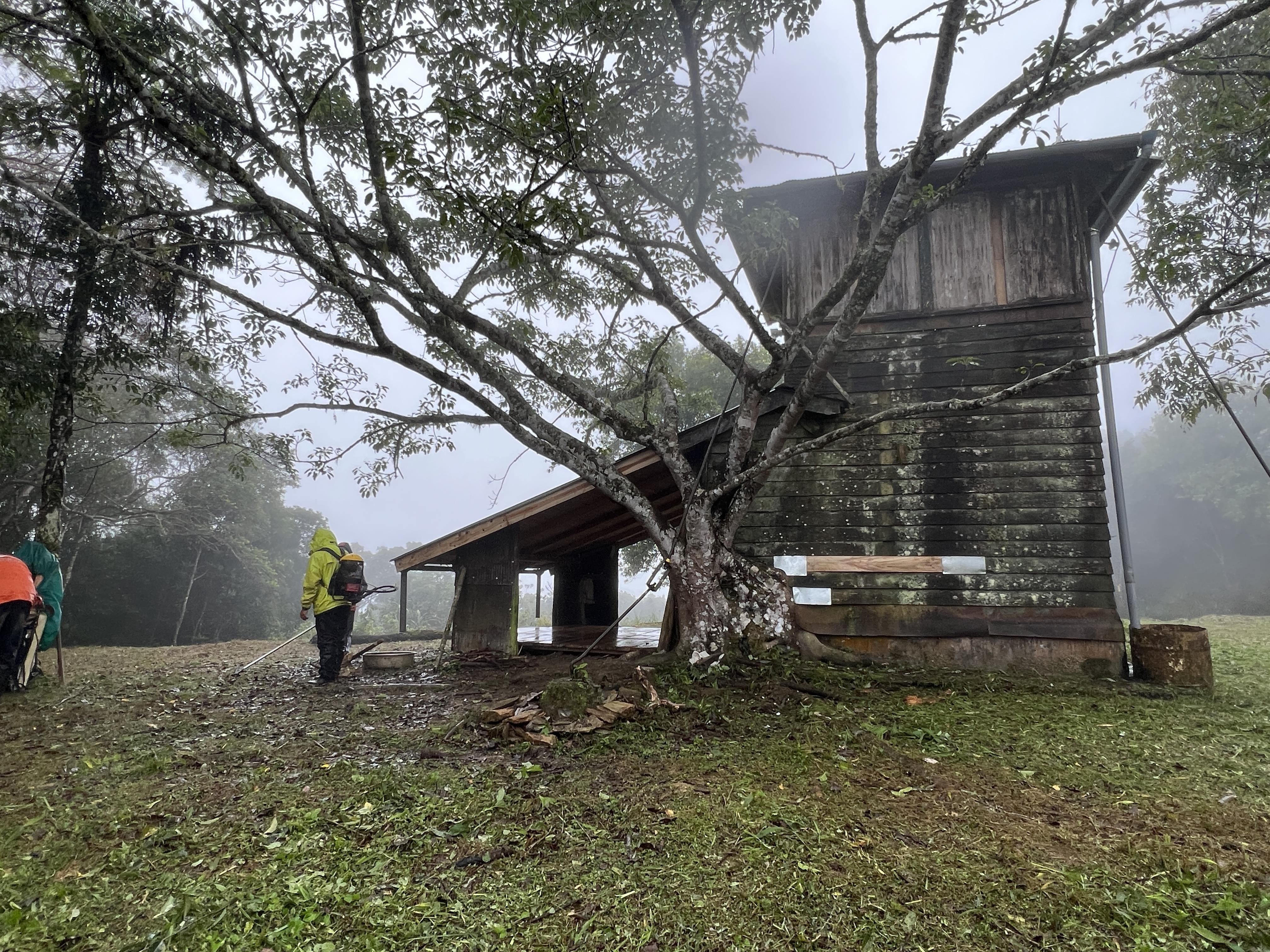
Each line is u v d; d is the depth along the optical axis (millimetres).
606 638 10312
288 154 7527
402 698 6582
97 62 7297
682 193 6809
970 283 8016
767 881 2824
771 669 6555
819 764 4172
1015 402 7641
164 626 28656
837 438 5855
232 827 3527
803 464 8031
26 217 8398
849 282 5863
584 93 5840
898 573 7621
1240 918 2525
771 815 3412
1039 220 7918
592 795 3738
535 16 5727
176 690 7227
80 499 20688
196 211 7582
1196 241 6645
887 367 8078
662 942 2473
